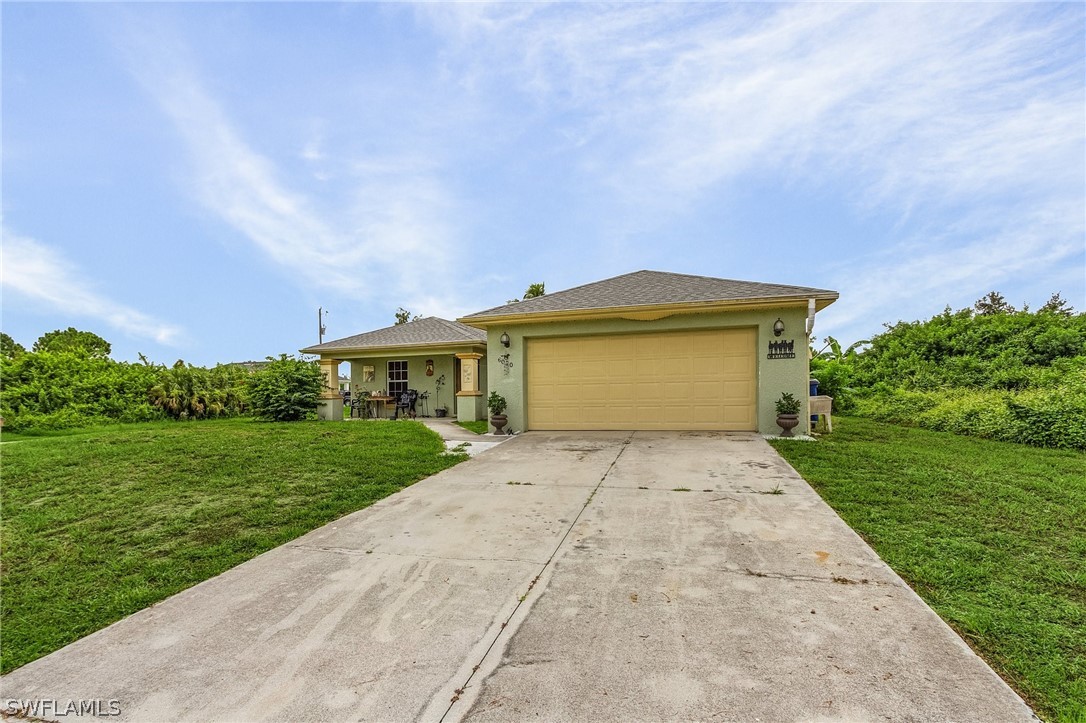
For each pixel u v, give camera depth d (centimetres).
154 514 497
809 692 209
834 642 246
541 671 228
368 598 306
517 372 1067
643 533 411
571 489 561
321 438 950
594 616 277
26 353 1475
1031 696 213
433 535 420
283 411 1333
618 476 616
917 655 235
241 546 410
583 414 1047
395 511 493
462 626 270
